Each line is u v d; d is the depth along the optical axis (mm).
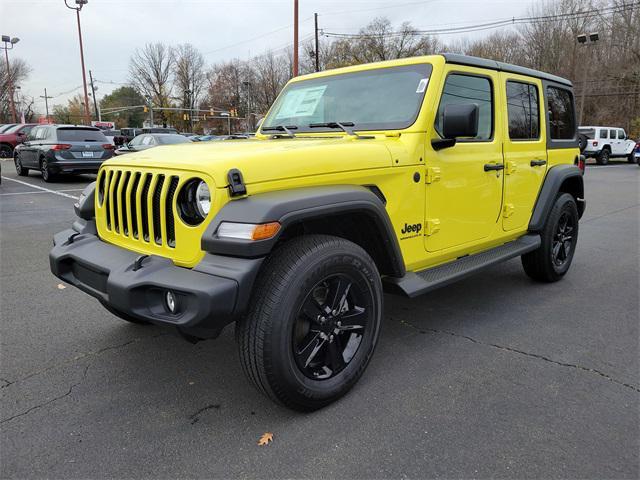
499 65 3900
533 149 4395
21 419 2625
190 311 2232
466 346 3518
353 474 2189
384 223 2814
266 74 67438
